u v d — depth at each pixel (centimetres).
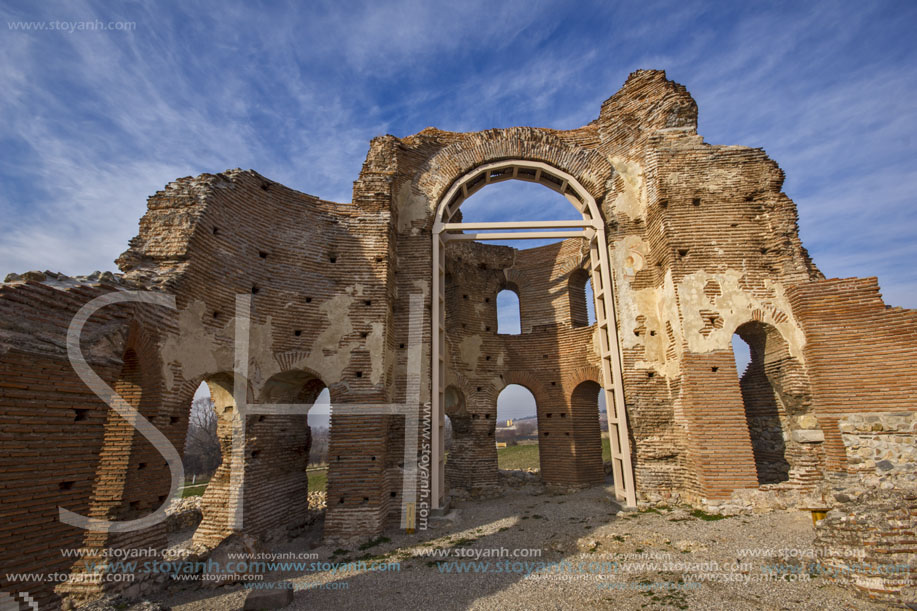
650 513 1323
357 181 1650
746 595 727
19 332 648
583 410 2031
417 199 1739
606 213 1717
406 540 1230
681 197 1523
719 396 1344
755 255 1462
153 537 941
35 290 682
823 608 666
